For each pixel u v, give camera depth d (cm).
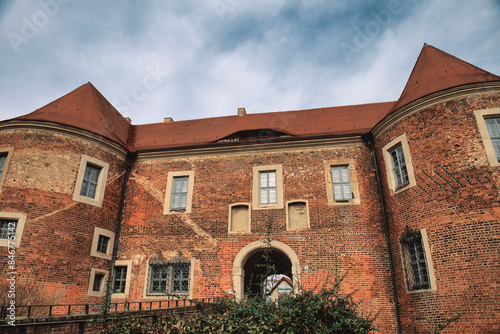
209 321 732
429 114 1359
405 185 1389
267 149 1709
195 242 1600
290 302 780
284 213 1577
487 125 1272
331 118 1875
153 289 1571
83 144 1608
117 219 1689
